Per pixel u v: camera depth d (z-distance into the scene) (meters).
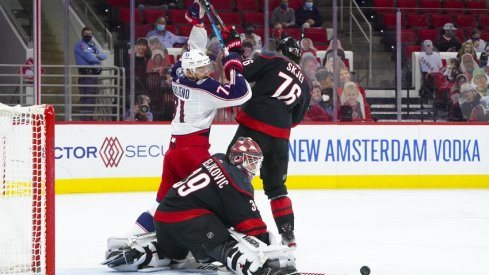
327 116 35.59
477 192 34.81
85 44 34.19
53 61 39.75
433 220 25.77
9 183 15.21
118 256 16.38
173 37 34.69
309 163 35.56
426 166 36.38
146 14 36.88
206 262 16.02
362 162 35.94
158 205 16.86
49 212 14.76
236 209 15.28
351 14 38.25
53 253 14.81
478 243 21.22
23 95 32.50
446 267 17.75
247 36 34.66
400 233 23.00
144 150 34.03
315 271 17.16
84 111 34.12
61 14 39.75
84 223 24.81
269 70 17.55
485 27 41.00
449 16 40.59
